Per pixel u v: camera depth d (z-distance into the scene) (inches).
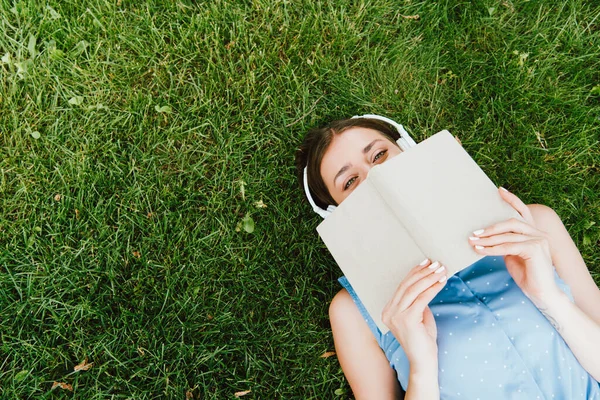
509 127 69.8
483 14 72.0
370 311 47.8
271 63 71.0
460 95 70.9
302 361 65.6
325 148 57.0
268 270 67.0
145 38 69.7
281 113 69.9
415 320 43.3
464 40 72.1
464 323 48.0
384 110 70.9
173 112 69.4
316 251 68.1
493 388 46.9
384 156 55.6
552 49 70.2
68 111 67.6
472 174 45.2
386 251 46.6
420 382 43.9
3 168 65.7
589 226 66.3
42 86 67.2
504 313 47.6
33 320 63.0
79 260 65.1
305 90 70.0
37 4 67.9
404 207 44.7
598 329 45.1
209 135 69.7
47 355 61.8
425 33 72.2
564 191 68.8
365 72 71.6
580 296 50.4
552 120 69.6
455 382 47.5
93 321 64.5
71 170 66.1
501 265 50.4
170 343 63.4
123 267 65.4
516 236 42.5
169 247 65.9
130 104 68.8
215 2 70.8
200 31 70.2
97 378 61.6
